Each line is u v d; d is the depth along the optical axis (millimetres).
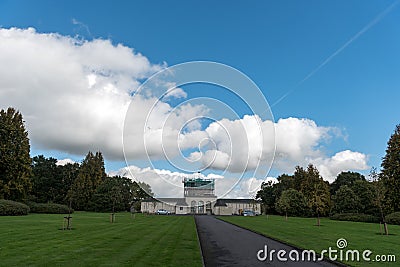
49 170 68750
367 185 46188
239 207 61750
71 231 16922
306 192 53875
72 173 70000
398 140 38469
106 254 9820
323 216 51375
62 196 67250
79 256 9430
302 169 62375
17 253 9789
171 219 30344
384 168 38938
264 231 19609
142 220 28438
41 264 8258
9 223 21422
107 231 17297
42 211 43750
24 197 42625
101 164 65875
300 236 16656
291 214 51500
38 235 14617
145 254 9930
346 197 46906
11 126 41781
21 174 42219
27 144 43312
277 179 69688
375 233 18953
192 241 13492
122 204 55594
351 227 24516
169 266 8195
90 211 58594
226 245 13148
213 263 9266
